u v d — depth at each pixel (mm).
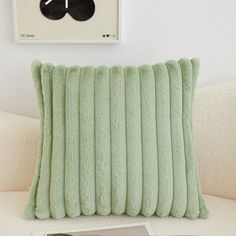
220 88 1095
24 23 1135
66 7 1126
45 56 1186
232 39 1191
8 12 1143
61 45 1177
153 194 937
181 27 1175
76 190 934
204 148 1089
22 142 1098
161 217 972
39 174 981
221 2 1157
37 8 1125
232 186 1074
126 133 939
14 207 1013
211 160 1086
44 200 953
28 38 1148
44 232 891
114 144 932
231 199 1085
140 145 942
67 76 939
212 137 1077
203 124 1083
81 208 947
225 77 1215
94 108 932
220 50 1200
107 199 935
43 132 977
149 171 939
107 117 932
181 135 968
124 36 1175
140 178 938
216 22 1174
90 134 927
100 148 926
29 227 918
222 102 1070
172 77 961
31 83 1208
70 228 916
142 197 941
